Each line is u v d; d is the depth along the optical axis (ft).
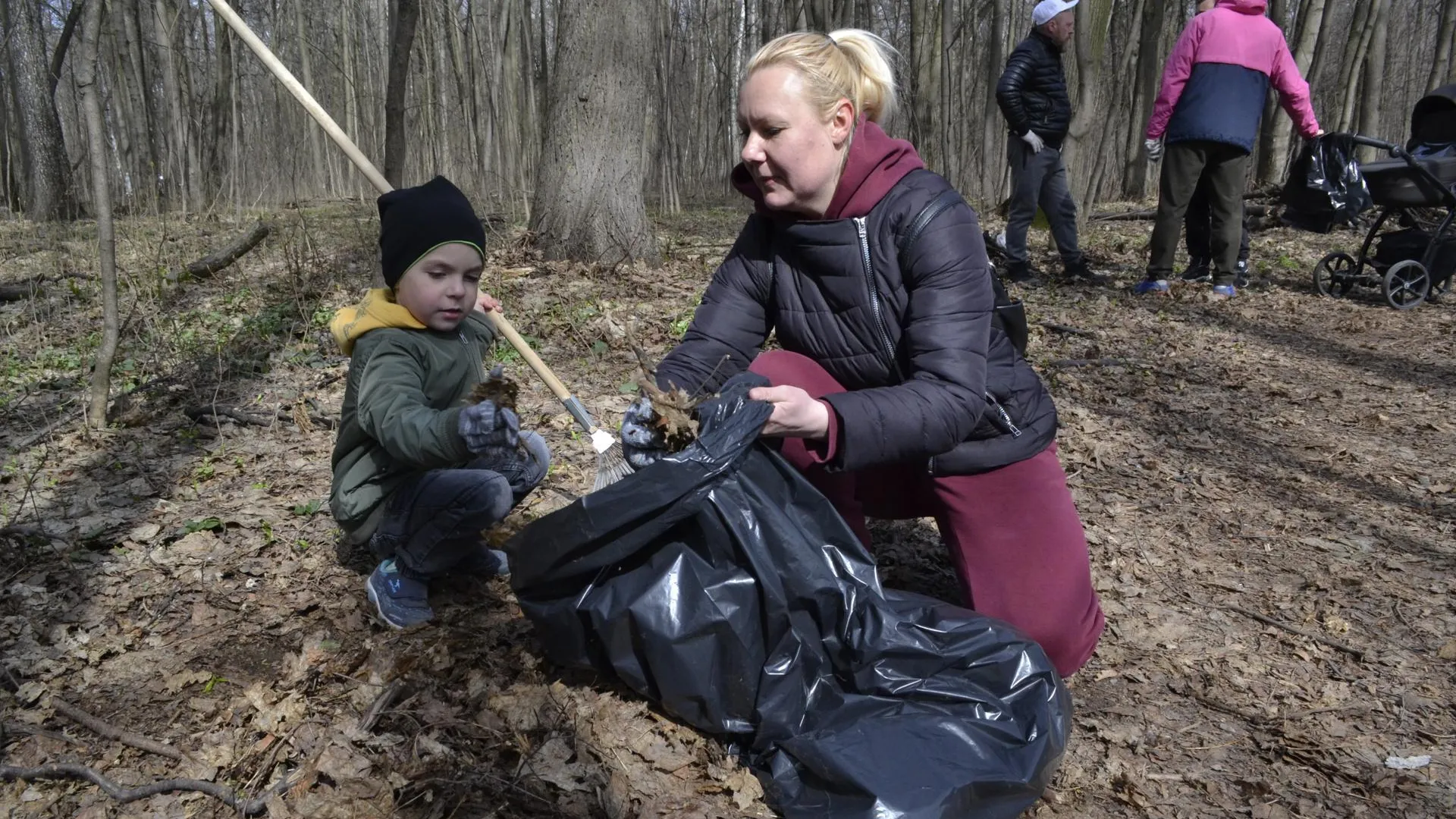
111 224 13.50
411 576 8.91
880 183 7.39
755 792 6.79
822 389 8.16
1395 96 90.99
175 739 7.44
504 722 7.43
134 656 8.48
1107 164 60.49
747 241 8.34
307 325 18.86
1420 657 9.27
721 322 8.38
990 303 7.44
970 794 6.16
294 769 7.06
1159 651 9.36
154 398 15.06
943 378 7.18
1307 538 11.82
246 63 68.03
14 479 12.13
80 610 9.14
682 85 74.18
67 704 7.73
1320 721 8.30
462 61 57.72
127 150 50.85
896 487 8.79
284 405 14.79
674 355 8.35
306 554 10.33
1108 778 7.57
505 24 54.03
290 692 7.82
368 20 72.74
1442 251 24.21
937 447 7.18
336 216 38.47
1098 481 13.46
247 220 35.09
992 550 8.27
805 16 45.60
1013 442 8.07
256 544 10.48
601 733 7.26
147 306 19.92
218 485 12.00
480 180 42.65
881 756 6.32
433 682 7.96
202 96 55.26
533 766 6.96
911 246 7.32
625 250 24.38
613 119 24.20
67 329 19.51
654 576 6.94
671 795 6.79
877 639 6.92
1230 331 21.90
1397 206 24.31
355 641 8.71
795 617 6.91
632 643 7.02
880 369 7.88
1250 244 33.27
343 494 8.72
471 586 9.70
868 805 6.08
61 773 6.90
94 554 10.17
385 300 8.54
